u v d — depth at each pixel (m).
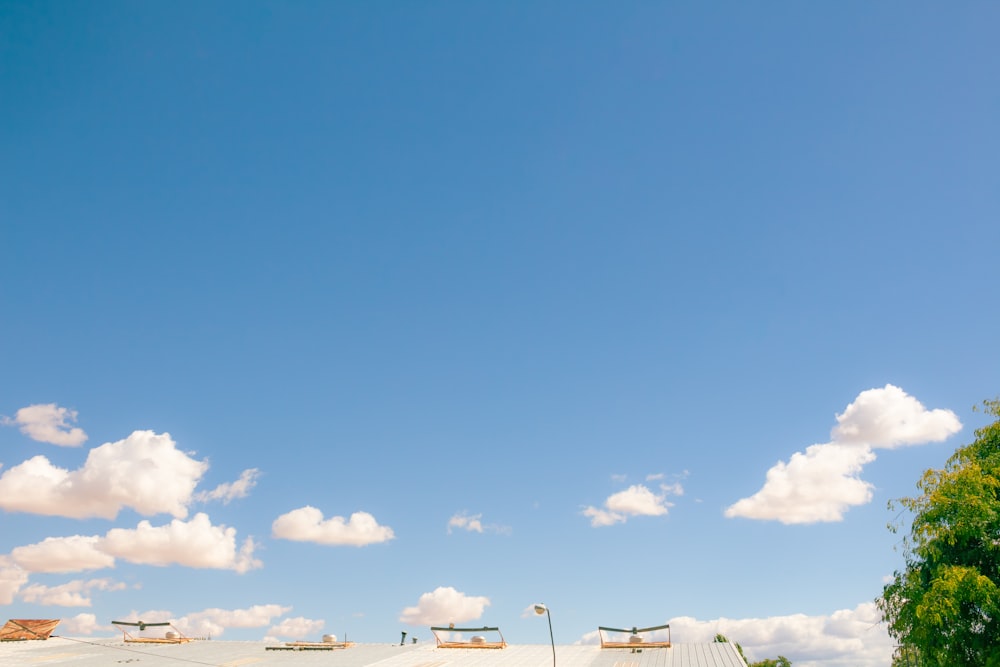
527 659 45.06
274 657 47.25
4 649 49.59
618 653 45.34
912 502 30.75
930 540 29.17
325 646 50.19
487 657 46.03
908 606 29.17
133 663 45.47
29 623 53.72
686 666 41.03
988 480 29.14
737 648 44.38
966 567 27.58
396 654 47.53
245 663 45.38
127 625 53.69
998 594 26.55
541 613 34.75
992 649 26.50
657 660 42.75
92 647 50.69
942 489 30.08
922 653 28.56
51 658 46.88
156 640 52.97
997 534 28.20
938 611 26.84
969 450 32.12
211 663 45.41
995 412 32.50
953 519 29.11
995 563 28.17
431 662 44.62
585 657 44.75
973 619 27.34
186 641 53.34
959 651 27.27
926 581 29.20
